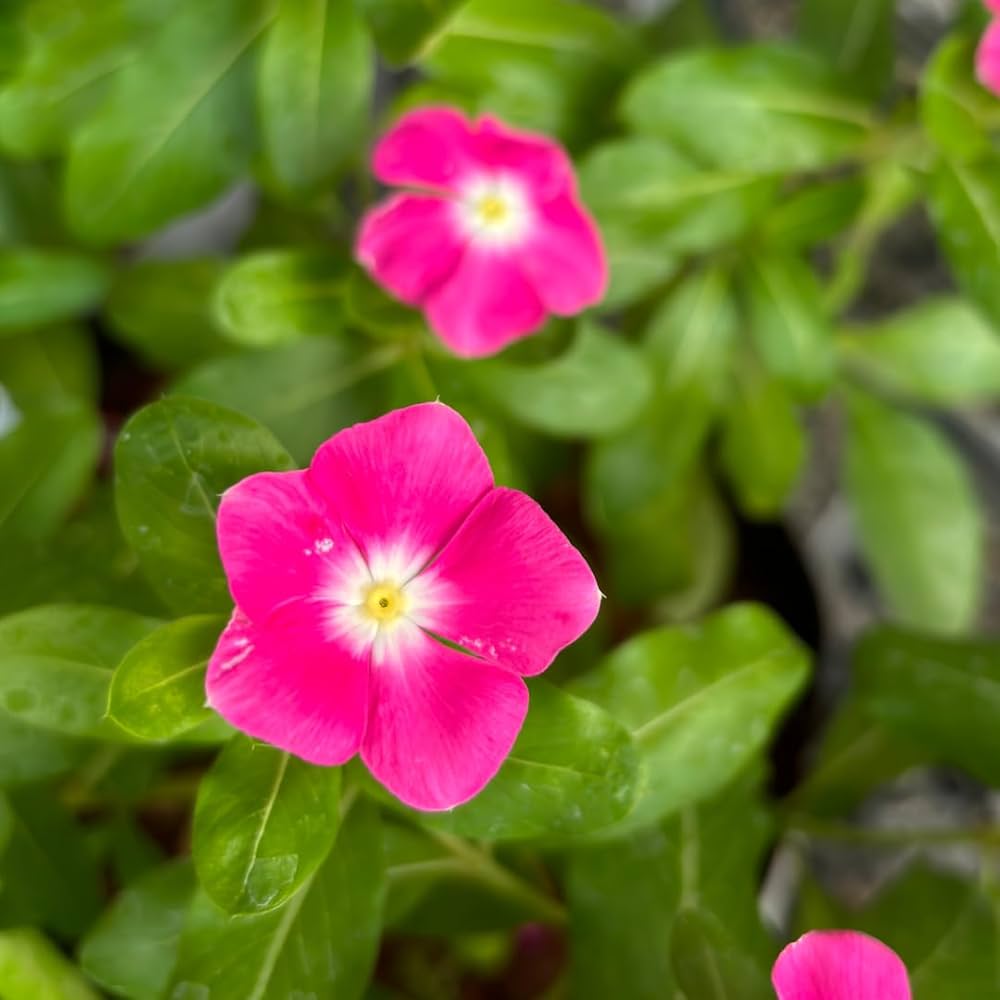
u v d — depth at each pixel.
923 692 0.58
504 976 0.63
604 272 0.57
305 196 0.59
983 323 0.65
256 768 0.52
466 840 0.57
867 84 0.62
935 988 0.56
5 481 0.58
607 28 0.60
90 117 0.59
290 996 0.53
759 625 0.56
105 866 0.61
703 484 0.67
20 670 0.53
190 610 0.52
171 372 0.66
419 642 0.51
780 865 0.64
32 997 0.54
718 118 0.59
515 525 0.51
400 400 0.58
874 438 0.66
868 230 0.65
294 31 0.58
